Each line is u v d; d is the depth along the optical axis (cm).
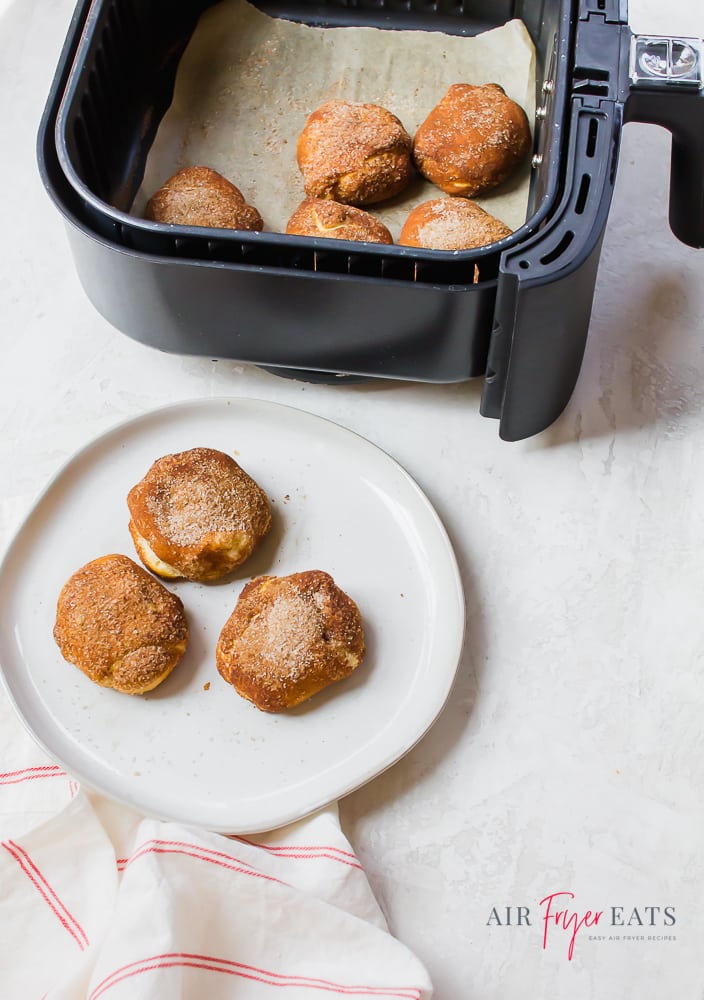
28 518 78
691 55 77
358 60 94
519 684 76
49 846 70
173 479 77
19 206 91
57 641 74
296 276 74
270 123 92
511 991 69
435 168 88
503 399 78
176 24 94
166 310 78
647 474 82
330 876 70
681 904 71
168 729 74
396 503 80
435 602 77
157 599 75
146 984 66
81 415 84
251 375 85
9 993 69
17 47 98
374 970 68
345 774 72
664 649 77
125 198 88
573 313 74
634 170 92
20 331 86
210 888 69
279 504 80
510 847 72
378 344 78
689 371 85
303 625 73
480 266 74
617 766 74
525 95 92
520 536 80
